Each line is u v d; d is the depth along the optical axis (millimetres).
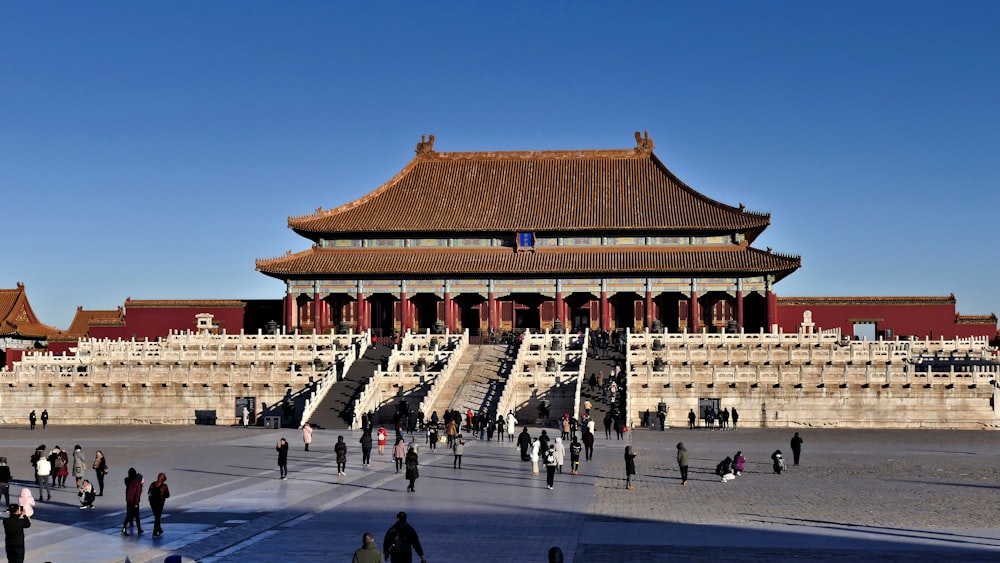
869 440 80000
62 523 41562
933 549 35281
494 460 64562
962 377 90938
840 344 111000
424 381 94375
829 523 40688
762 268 135000
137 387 99125
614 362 100875
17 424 99625
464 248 144625
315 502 46344
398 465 57938
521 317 144750
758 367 93125
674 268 136500
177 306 147125
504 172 157000
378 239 146375
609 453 69500
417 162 160375
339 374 99938
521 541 36688
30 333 160375
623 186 152000
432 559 33656
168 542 36719
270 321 135250
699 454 68812
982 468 60969
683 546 35750
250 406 97375
